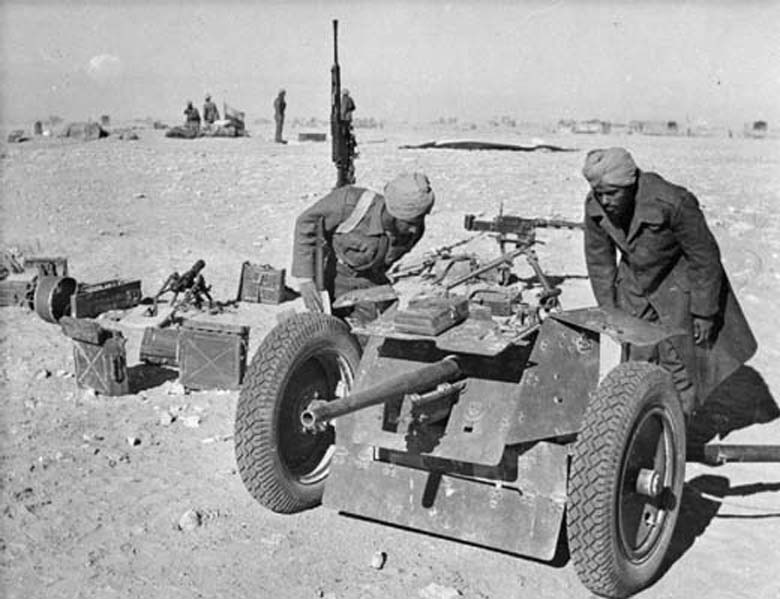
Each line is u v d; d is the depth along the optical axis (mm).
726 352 5309
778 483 5172
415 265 9898
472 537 4156
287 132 41188
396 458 4402
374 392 3756
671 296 5148
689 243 4895
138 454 5305
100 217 14336
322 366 4789
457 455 4004
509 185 19078
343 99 14414
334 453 4523
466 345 3979
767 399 6547
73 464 5133
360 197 5363
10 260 9500
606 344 7703
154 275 10250
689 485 5121
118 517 4551
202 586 3965
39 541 4297
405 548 4312
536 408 4074
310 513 4648
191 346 6379
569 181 20031
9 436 5492
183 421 5812
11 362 6973
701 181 19328
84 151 27125
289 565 4145
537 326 4203
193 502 4730
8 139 31422
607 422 3766
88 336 6195
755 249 11758
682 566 4250
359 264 5414
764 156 26016
